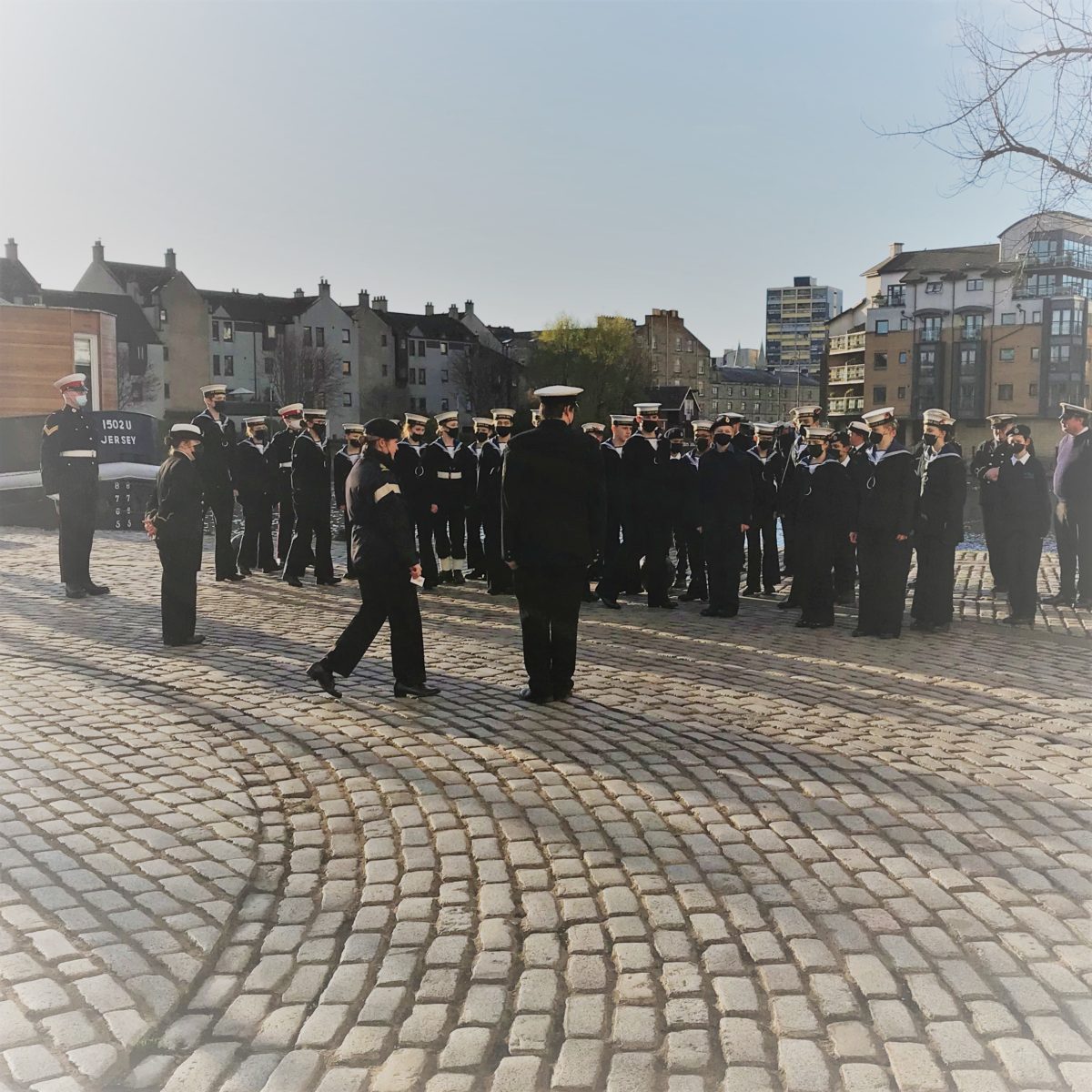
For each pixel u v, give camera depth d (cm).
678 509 1270
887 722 704
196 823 511
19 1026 331
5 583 1330
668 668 869
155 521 914
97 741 639
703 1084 308
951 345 8688
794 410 1439
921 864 469
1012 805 544
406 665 759
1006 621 1121
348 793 555
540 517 729
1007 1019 341
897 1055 321
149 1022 337
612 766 600
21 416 2127
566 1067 315
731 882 448
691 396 11162
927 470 1069
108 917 406
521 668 866
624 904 425
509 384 10800
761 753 627
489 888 441
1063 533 1253
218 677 813
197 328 9062
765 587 1401
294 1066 318
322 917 416
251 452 1451
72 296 8512
